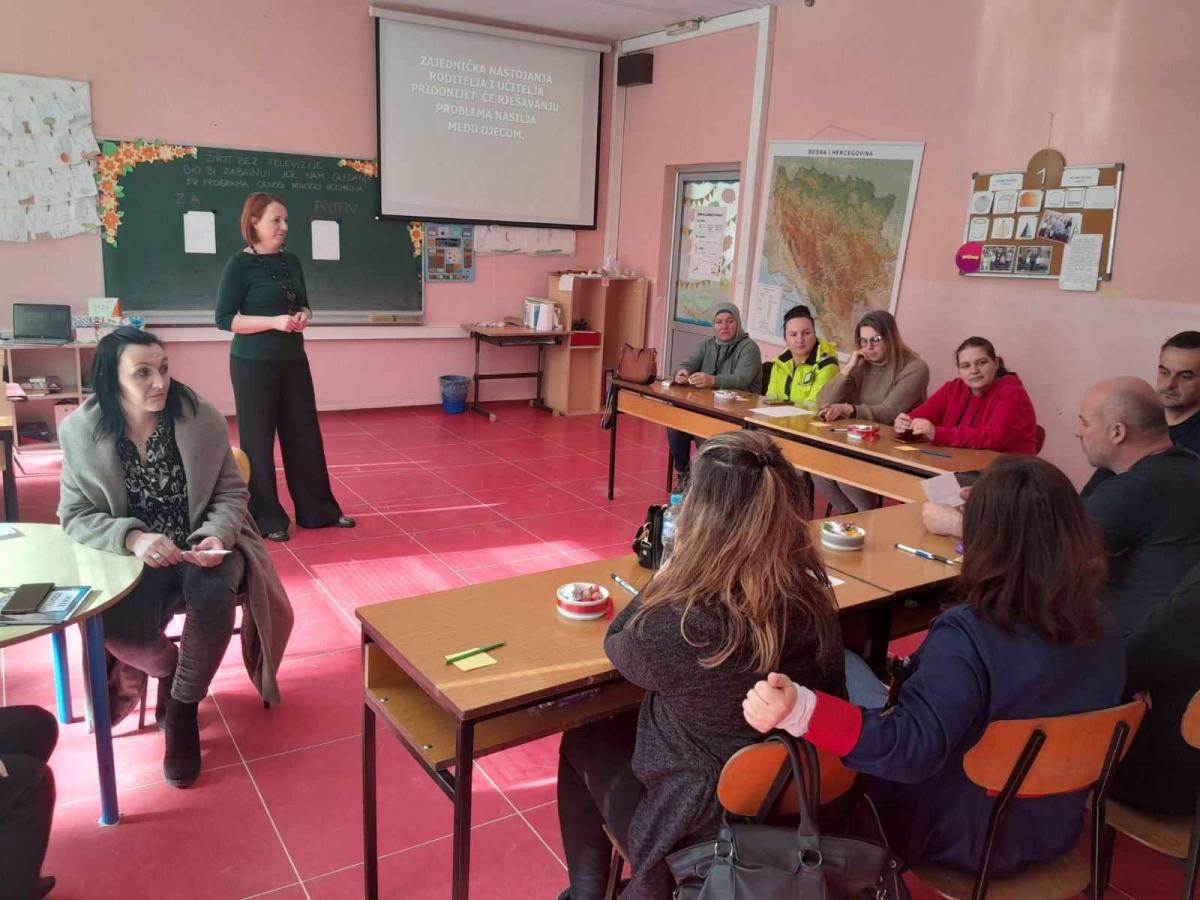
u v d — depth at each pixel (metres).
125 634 2.32
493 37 7.05
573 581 2.11
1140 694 1.74
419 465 5.71
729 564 1.35
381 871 2.10
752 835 1.29
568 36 7.42
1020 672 1.42
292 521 4.52
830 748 1.33
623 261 7.95
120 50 5.80
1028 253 4.77
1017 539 1.42
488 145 7.23
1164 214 4.20
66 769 2.43
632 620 1.42
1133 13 4.24
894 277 5.53
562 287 7.37
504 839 2.24
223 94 6.18
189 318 6.33
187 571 2.38
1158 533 2.04
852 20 5.62
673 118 7.21
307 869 2.10
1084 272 4.53
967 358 3.86
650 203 7.58
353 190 6.78
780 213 6.29
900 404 4.34
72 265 5.91
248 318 4.04
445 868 2.12
